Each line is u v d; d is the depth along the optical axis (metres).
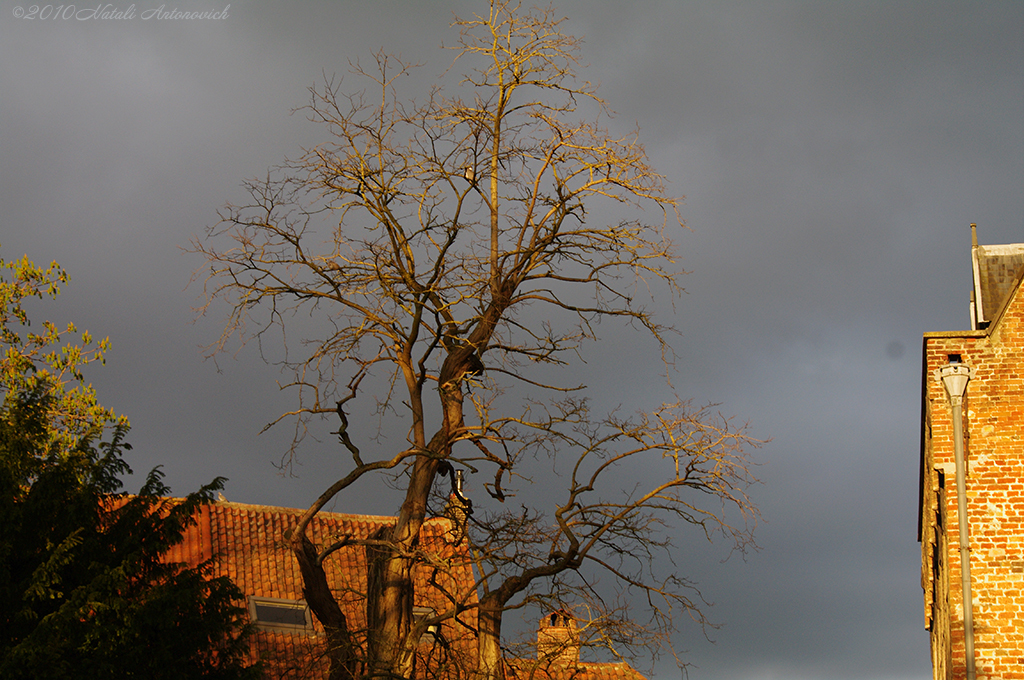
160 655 16.69
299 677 19.14
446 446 18.47
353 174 18.23
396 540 18.31
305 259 17.88
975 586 20.45
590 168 18.33
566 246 18.44
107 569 16.72
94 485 18.41
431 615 20.33
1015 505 20.78
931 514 25.16
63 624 16.02
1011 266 27.03
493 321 18.23
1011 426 21.22
